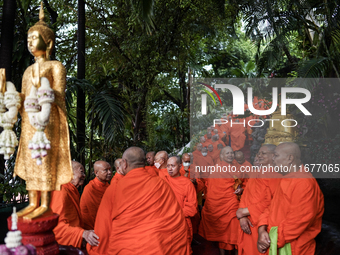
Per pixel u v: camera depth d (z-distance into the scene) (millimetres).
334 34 7375
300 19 8758
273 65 9695
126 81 9109
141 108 8930
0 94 2146
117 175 4500
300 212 2986
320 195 3150
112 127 6566
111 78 8273
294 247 3051
